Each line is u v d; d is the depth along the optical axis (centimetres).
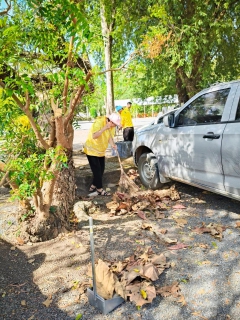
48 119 328
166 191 496
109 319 227
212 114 404
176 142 457
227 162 367
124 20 774
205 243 336
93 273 238
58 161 305
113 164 728
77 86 329
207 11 909
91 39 280
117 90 1186
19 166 294
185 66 973
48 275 284
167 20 782
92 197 512
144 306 240
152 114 3894
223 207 443
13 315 235
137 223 397
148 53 325
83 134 1689
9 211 432
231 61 1121
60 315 234
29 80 256
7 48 243
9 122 300
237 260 298
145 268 270
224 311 231
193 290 256
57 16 231
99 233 367
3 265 299
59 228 360
